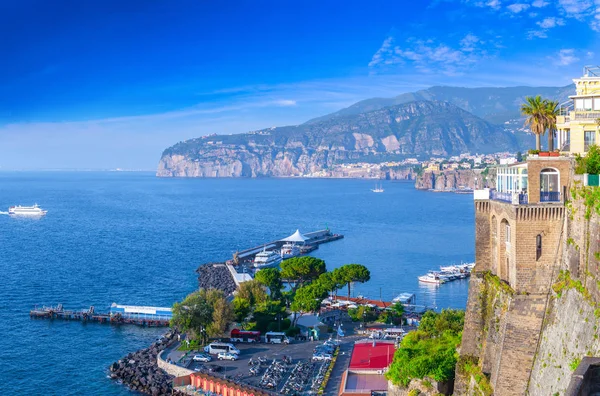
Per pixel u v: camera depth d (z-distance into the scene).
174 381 145.38
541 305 76.88
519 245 77.88
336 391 136.00
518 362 76.94
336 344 168.50
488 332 83.69
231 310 181.88
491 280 86.94
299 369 150.12
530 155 82.12
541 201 78.06
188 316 173.62
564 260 75.62
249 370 152.12
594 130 92.56
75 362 169.88
